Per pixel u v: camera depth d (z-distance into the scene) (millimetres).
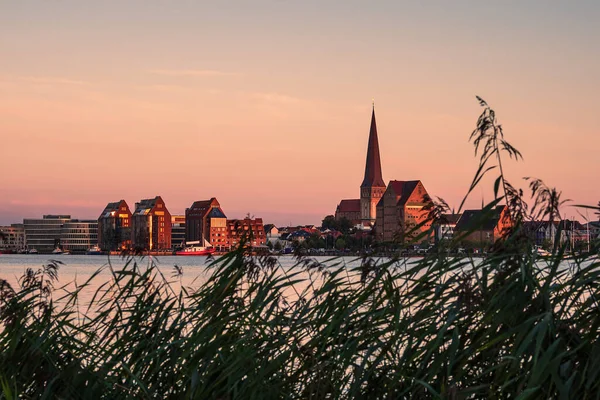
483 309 7883
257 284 9703
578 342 7637
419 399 8219
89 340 10133
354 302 8969
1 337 9828
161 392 9469
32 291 10266
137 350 9711
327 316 9109
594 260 7820
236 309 9586
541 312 7801
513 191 7789
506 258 7789
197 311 9781
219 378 9016
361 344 8820
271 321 9578
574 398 7344
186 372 9219
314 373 8828
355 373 8562
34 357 9555
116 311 10156
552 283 8039
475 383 8180
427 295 8305
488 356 8117
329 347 9047
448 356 7973
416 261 8359
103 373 9445
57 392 9320
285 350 9273
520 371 7676
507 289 7758
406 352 8352
